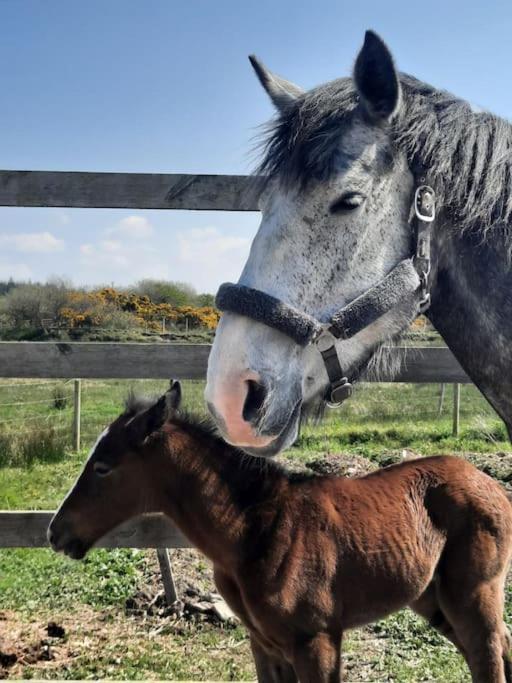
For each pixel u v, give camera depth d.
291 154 1.77
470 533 2.97
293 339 1.71
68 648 3.81
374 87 1.69
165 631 4.05
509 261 1.83
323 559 2.80
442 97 1.89
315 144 1.74
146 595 4.47
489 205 1.79
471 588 2.94
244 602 2.85
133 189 3.19
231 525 2.87
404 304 1.79
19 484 7.49
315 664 2.72
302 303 1.74
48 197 3.20
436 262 1.84
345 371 1.79
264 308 1.70
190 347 3.26
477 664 2.89
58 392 12.43
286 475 3.04
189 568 4.95
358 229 1.74
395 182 1.78
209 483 2.94
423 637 3.89
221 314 1.81
